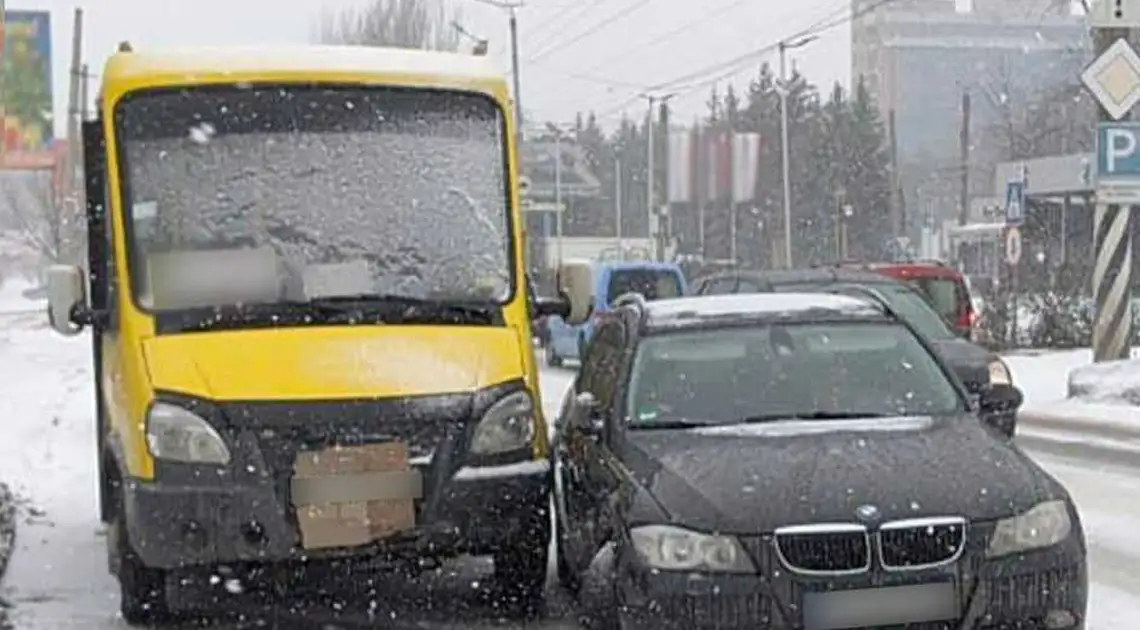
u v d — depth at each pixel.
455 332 8.23
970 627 6.31
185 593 8.72
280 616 8.55
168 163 8.47
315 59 8.77
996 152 79.12
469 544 7.78
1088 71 19.64
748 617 6.30
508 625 8.26
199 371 7.77
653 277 26.42
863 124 69.94
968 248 58.50
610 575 6.74
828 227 65.81
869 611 6.27
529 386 8.14
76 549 10.61
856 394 7.87
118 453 8.41
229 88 8.59
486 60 9.16
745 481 6.66
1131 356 22.72
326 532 7.58
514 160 8.84
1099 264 20.25
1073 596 6.50
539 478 8.01
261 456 7.58
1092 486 12.40
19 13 38.16
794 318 8.38
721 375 7.97
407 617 8.48
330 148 8.59
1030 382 22.30
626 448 7.41
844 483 6.56
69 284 8.87
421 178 8.64
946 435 7.28
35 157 38.66
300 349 7.90
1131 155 19.83
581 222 65.12
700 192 51.59
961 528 6.37
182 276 8.28
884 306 8.65
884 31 83.62
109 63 8.84
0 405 22.25
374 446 7.64
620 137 65.75
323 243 8.44
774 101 63.94
